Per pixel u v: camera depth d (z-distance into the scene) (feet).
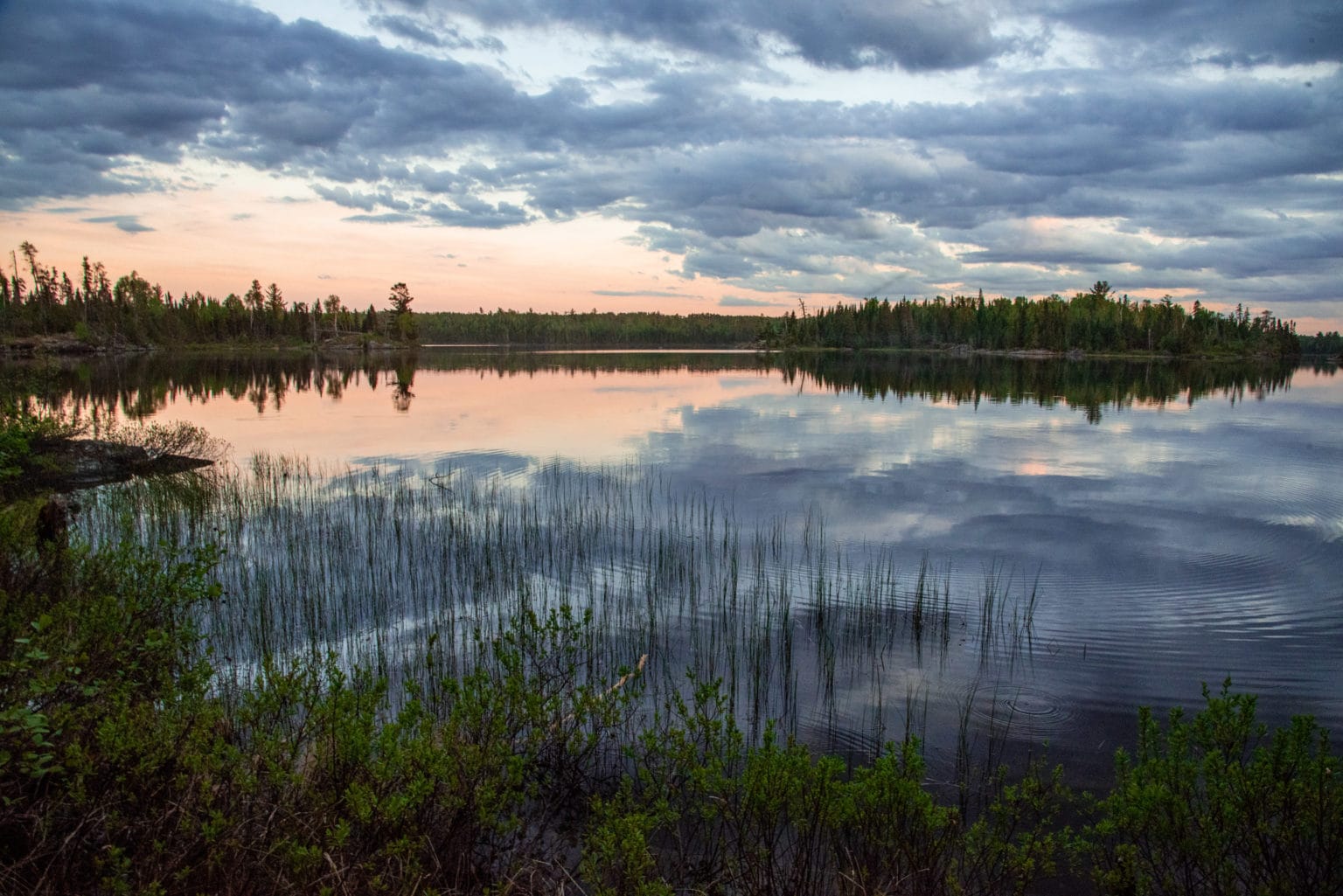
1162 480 65.36
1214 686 27.07
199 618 31.37
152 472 64.03
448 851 15.31
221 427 97.66
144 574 20.51
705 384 176.65
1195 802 16.37
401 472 67.10
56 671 15.15
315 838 13.87
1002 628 32.30
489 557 39.93
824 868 16.34
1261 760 15.23
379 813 14.60
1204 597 36.22
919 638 30.99
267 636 29.96
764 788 15.56
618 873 15.10
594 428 97.55
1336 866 14.46
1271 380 213.25
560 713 20.98
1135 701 25.79
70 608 18.85
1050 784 20.58
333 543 44.06
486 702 17.83
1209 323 422.82
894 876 15.58
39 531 35.86
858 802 16.20
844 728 23.63
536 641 29.22
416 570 39.73
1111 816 16.47
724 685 26.40
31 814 12.67
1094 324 410.72
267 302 438.40
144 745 14.34
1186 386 179.01
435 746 16.28
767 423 103.04
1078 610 34.37
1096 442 86.38
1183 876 15.25
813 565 41.09
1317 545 45.34
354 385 167.43
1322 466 72.28
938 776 20.98
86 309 342.44
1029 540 46.39
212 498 54.85
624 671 21.47
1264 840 14.64
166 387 157.58
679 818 18.38
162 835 13.44
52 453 61.11
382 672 26.13
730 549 43.93
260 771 15.46
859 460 74.59
